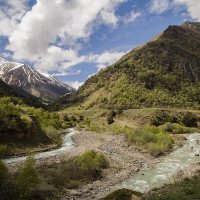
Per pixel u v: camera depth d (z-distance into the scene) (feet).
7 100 257.14
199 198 80.89
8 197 99.25
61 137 299.58
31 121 228.43
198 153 208.85
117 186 130.11
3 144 193.67
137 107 639.76
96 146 230.07
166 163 177.99
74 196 114.42
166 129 366.84
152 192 95.25
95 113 550.77
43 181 121.08
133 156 194.90
